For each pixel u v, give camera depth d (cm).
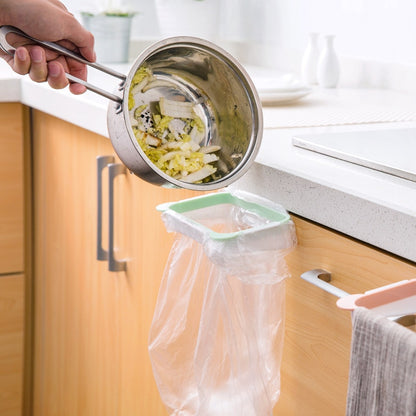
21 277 181
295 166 94
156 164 93
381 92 171
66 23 103
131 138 86
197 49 94
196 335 106
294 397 98
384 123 126
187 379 108
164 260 126
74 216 159
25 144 177
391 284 75
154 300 131
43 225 176
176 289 105
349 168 93
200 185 89
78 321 163
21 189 176
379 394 69
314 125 123
